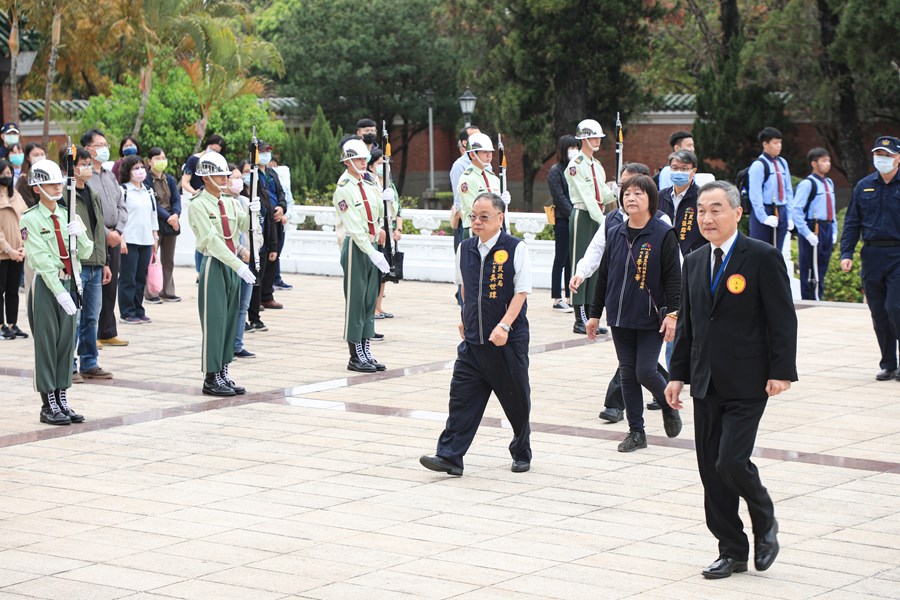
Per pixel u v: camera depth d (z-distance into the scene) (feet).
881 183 37.65
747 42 104.12
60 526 24.49
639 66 122.11
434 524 24.41
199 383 39.37
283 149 103.50
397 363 42.24
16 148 55.21
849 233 38.55
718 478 21.33
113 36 102.63
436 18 137.90
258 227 43.42
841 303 55.06
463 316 27.99
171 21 96.68
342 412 34.91
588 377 39.58
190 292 61.31
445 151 151.84
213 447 31.07
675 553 22.48
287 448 30.86
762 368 20.88
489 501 26.05
